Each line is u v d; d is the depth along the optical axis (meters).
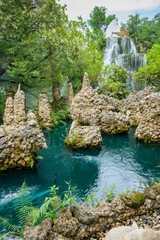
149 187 3.38
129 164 6.54
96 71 23.72
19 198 4.53
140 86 26.77
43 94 13.48
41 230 2.48
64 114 16.56
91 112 9.08
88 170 6.14
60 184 5.24
